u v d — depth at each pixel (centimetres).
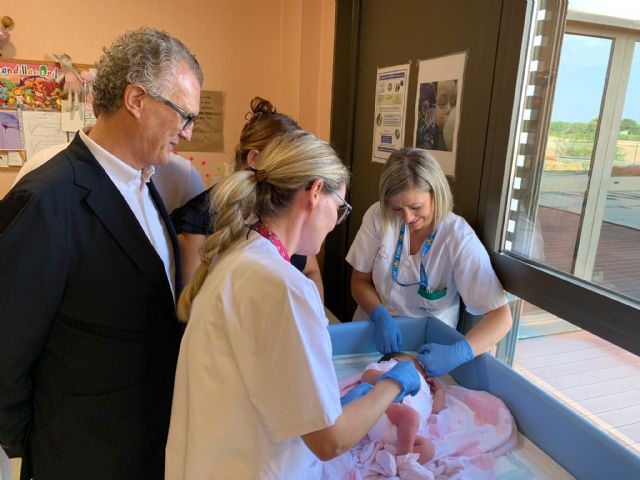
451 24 165
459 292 153
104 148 94
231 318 75
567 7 131
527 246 151
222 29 288
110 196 91
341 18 236
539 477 110
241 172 85
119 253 92
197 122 294
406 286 163
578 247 133
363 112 234
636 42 115
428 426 124
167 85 90
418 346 161
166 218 120
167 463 86
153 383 100
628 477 98
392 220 158
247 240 83
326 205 85
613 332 112
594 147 127
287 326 72
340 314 271
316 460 89
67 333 91
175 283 121
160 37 92
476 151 156
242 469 77
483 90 151
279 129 126
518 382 126
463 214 166
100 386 94
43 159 136
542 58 138
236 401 76
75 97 265
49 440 95
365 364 156
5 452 113
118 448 98
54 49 262
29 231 80
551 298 130
